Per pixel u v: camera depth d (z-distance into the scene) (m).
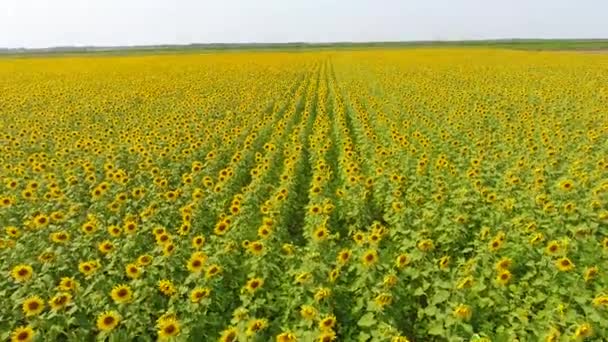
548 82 31.97
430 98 24.92
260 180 11.51
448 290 6.43
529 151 13.04
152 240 8.90
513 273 7.39
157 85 35.00
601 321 5.53
